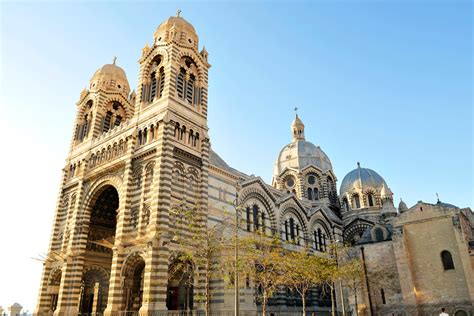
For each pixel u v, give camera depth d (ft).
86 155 201.87
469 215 217.77
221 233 169.58
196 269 149.79
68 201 207.00
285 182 327.06
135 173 168.55
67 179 215.10
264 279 146.10
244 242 141.08
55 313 168.86
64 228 201.05
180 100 176.45
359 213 306.55
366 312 187.93
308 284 169.78
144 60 194.90
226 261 135.74
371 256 195.72
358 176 321.32
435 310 168.25
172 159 159.74
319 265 165.27
